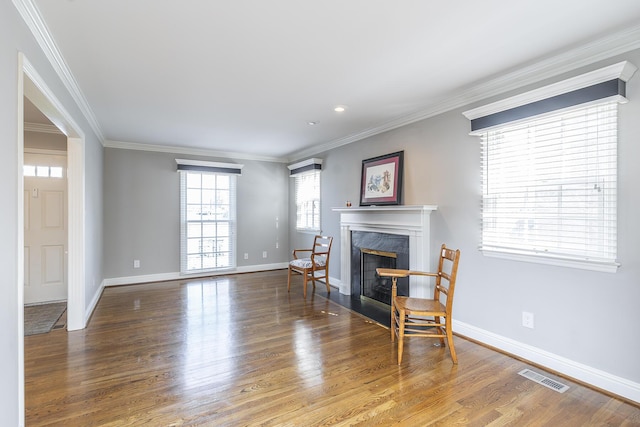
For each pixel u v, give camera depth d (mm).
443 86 2869
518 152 2648
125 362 2559
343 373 2398
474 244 2977
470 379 2316
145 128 4273
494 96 2820
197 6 1747
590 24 1931
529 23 1919
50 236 4289
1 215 1479
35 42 1907
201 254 5852
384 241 3969
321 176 5508
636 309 2025
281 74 2625
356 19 1879
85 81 2732
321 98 3170
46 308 3988
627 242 2059
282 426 1810
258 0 1699
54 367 2469
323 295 4609
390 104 3303
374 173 4207
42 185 4246
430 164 3439
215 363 2549
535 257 2498
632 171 2033
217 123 4027
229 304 4145
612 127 2119
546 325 2465
